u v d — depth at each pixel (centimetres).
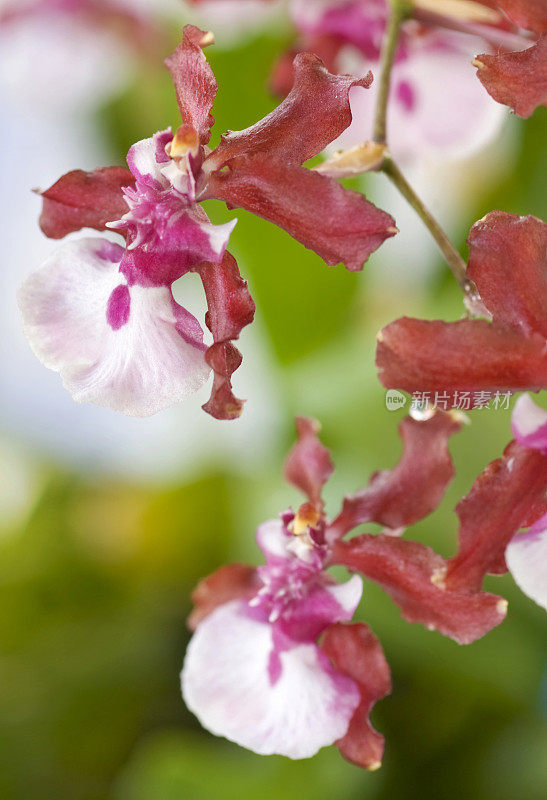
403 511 24
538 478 22
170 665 31
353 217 21
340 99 21
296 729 23
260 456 32
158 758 28
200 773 28
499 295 21
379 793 28
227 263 22
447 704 28
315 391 31
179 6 31
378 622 28
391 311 32
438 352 21
